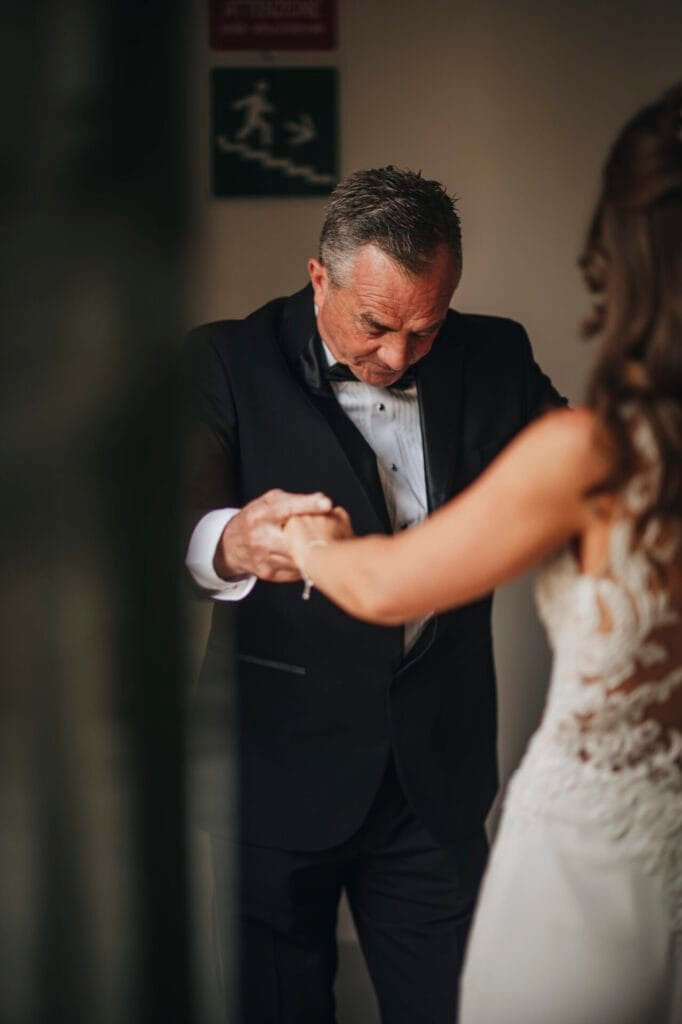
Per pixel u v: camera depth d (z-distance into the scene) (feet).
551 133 10.20
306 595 6.09
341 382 7.06
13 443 2.50
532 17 10.07
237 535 6.24
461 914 7.36
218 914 7.17
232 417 7.06
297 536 5.87
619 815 4.83
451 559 4.88
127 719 2.70
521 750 10.77
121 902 2.81
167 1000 2.90
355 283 6.41
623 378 4.61
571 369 10.50
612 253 4.63
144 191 2.48
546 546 4.77
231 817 7.11
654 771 4.87
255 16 9.97
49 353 2.48
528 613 10.62
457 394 7.21
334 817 7.02
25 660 2.61
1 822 2.71
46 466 2.53
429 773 7.11
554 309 10.41
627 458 4.54
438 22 10.05
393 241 6.30
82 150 2.43
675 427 4.49
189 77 2.53
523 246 10.35
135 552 2.64
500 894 5.08
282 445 7.02
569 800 4.89
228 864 7.14
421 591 4.99
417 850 7.27
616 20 10.07
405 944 7.41
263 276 10.30
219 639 7.27
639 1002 4.88
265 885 7.15
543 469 4.66
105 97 2.43
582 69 10.13
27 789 2.69
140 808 2.76
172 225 2.52
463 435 7.20
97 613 2.63
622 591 4.65
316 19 10.00
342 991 10.55
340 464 6.93
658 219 4.52
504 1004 4.98
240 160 10.14
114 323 2.50
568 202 10.28
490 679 7.57
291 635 7.05
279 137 10.13
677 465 4.52
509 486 4.73
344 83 10.09
